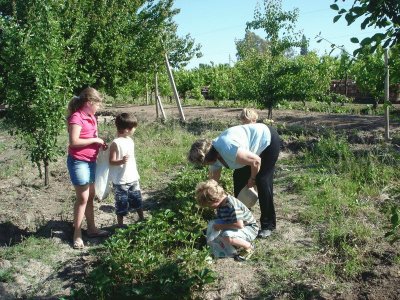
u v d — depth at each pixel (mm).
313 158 9547
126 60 13141
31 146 8031
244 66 15430
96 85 12836
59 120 7742
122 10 12945
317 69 14703
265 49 14938
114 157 5742
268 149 5387
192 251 4789
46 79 7438
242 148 5047
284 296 4375
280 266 4918
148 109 22031
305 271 4785
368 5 3156
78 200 5488
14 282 4812
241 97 15242
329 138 10422
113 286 4590
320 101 23672
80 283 4797
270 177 5516
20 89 7434
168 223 5848
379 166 8047
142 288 4383
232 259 5121
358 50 3377
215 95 24953
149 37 13469
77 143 5324
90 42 12133
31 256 5293
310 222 6031
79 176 5410
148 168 8969
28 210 6551
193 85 28297
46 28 7480
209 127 13922
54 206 6801
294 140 11078
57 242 5633
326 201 6660
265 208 5594
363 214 6211
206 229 5688
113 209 6824
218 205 5031
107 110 21281
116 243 4941
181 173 7598
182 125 14508
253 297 4418
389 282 4488
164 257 5078
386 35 3262
